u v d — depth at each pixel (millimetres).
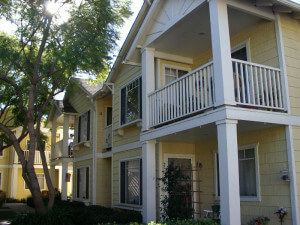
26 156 25578
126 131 12891
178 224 7043
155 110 9297
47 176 11898
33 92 11609
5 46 11008
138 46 10047
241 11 7660
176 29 9031
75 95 19125
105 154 15492
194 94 7754
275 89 7535
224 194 6355
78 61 10445
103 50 11367
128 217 10430
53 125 20766
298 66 8062
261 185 8102
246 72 7164
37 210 10820
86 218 11531
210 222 6883
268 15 7945
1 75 11898
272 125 7551
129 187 12305
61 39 11055
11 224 10617
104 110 16422
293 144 7504
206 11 8055
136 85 12227
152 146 9617
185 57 11125
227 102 6621
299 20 8422
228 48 6902
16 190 25859
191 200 9789
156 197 10227
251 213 8297
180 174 9023
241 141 8891
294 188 7266
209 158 10297
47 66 13188
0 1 11164
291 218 7262
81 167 17500
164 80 10797
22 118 17188
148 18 9430
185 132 8320
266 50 8305
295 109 7703
